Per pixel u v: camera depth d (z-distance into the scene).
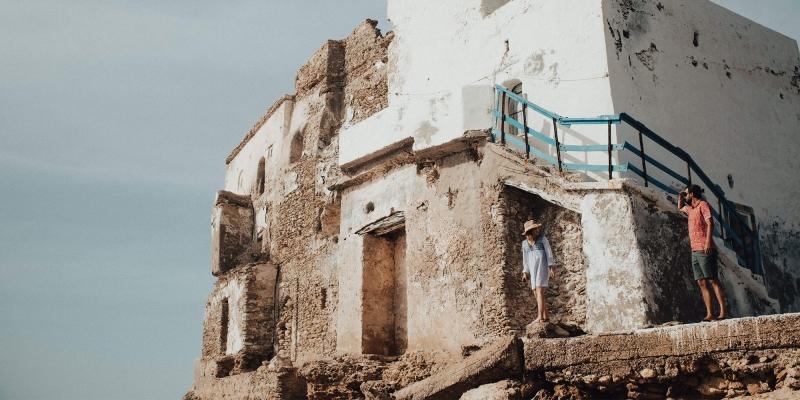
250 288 20.27
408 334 14.18
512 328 12.28
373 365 14.56
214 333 22.39
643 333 9.25
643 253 11.13
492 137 13.48
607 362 9.45
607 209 11.51
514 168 12.82
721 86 14.87
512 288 12.55
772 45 16.48
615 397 9.48
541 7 13.92
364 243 15.75
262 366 18.67
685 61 14.24
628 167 11.77
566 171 12.55
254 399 18.42
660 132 13.23
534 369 10.04
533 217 13.21
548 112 12.22
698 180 13.71
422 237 14.31
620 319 10.98
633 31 13.41
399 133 14.70
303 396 17.48
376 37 18.78
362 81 18.91
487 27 14.97
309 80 20.92
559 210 12.88
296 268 19.61
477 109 13.62
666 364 9.02
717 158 14.27
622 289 11.06
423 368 13.44
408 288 14.37
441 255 13.83
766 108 15.78
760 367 8.34
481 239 13.09
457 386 10.59
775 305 12.58
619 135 12.37
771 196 15.25
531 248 10.95
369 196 15.88
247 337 19.92
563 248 12.63
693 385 8.94
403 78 16.86
